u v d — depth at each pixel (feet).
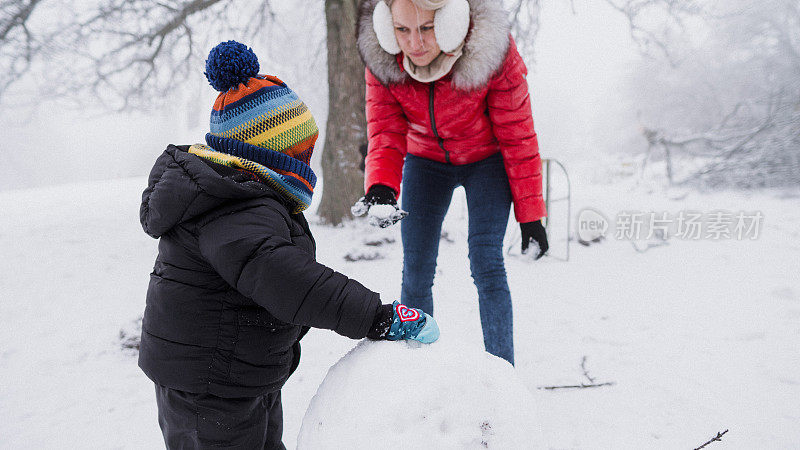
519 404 3.63
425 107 6.73
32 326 11.75
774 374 8.57
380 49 6.46
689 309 11.93
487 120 6.86
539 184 6.81
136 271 16.28
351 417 3.35
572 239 19.93
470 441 3.29
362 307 3.63
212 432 4.02
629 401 7.80
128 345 10.62
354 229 20.47
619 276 14.93
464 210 23.65
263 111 4.12
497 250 6.84
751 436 6.84
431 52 5.99
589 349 9.78
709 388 8.17
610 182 42.73
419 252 7.37
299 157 4.50
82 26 25.68
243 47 4.23
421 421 3.24
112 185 47.42
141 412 8.18
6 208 31.65
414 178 7.52
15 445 7.29
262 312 4.04
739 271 14.93
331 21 21.43
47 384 9.15
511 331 6.65
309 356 9.69
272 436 4.87
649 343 10.02
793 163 30.60
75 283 14.94
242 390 4.01
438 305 12.32
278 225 3.80
